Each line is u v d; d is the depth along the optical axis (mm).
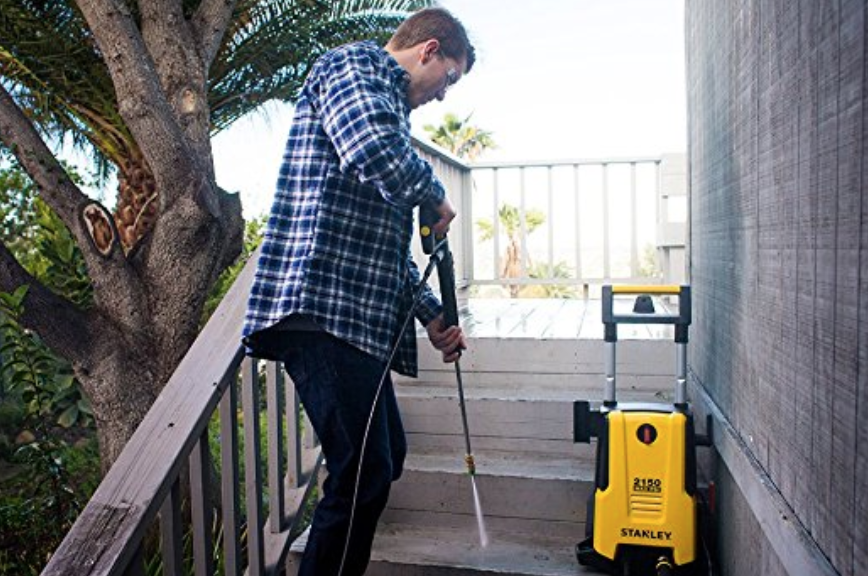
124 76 3320
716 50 2039
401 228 1593
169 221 3504
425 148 3777
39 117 4496
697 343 2508
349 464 1553
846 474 949
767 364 1431
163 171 3449
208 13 3861
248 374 1815
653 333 2998
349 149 1393
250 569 1829
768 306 1419
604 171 4879
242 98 5043
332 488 1604
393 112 1424
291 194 1542
